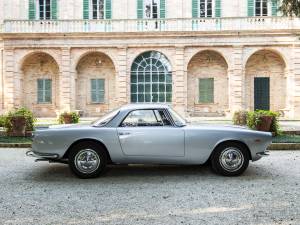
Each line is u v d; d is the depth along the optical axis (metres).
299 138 15.35
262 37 28.03
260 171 9.70
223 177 8.99
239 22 28.30
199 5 29.61
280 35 27.89
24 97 30.48
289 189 7.77
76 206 6.60
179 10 29.58
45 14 29.94
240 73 28.28
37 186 8.14
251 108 29.89
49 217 5.99
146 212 6.23
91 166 8.88
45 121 25.05
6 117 16.80
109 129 8.81
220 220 5.80
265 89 29.89
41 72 30.55
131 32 28.34
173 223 5.66
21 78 29.50
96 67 30.50
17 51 28.86
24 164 10.85
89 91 30.55
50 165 10.70
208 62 30.09
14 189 7.86
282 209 6.36
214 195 7.32
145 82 29.38
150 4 29.86
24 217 6.00
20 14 29.91
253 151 8.99
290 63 28.12
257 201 6.87
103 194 7.44
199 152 8.91
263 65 29.84
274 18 28.00
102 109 30.50
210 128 9.02
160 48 28.72
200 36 28.31
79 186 8.14
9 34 28.45
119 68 28.73
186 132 8.87
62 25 28.88
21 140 15.50
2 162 11.20
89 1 29.88
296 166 10.39
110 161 8.99
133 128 8.84
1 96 29.09
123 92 28.73
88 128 8.83
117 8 29.86
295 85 28.12
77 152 8.83
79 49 28.83
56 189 7.87
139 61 29.28
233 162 9.06
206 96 30.16
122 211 6.29
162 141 8.81
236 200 6.95
